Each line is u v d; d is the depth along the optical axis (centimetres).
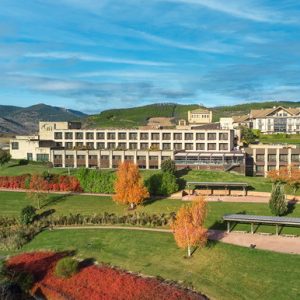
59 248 7356
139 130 15525
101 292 5638
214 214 8619
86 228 8206
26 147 15075
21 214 8819
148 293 5450
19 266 6612
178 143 15250
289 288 5441
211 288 5631
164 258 6625
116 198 9219
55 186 10900
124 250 7062
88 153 13988
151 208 9300
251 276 5816
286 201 8956
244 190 10050
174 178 10269
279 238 7162
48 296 5812
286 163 13150
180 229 6544
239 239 7138
